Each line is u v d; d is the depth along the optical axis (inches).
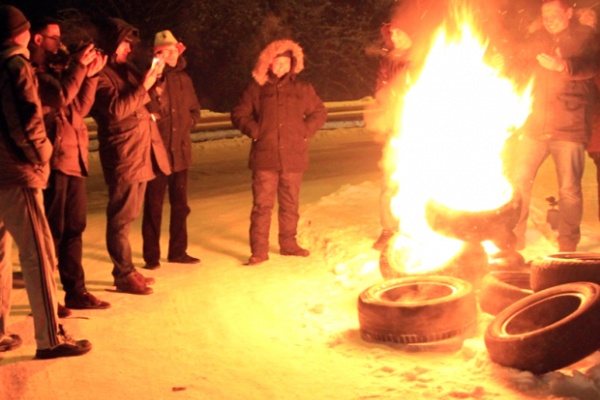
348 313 251.6
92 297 262.2
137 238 371.6
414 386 190.9
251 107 313.7
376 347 220.2
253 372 205.5
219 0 1052.5
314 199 453.7
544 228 338.3
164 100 303.7
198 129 772.6
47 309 212.8
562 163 290.4
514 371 191.0
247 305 263.1
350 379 198.2
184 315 254.1
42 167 208.4
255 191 317.4
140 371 207.9
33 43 229.6
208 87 1063.6
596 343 187.9
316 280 291.6
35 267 209.8
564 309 206.8
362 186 460.4
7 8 203.3
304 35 1122.7
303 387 194.7
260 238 318.3
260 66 309.3
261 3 1097.4
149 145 274.7
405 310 217.6
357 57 1147.9
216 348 223.9
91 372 207.5
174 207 317.7
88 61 231.3
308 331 236.5
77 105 243.8
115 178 270.4
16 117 199.8
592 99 288.5
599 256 228.5
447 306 218.1
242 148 740.7
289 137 314.8
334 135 842.2
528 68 295.9
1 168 203.5
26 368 210.2
